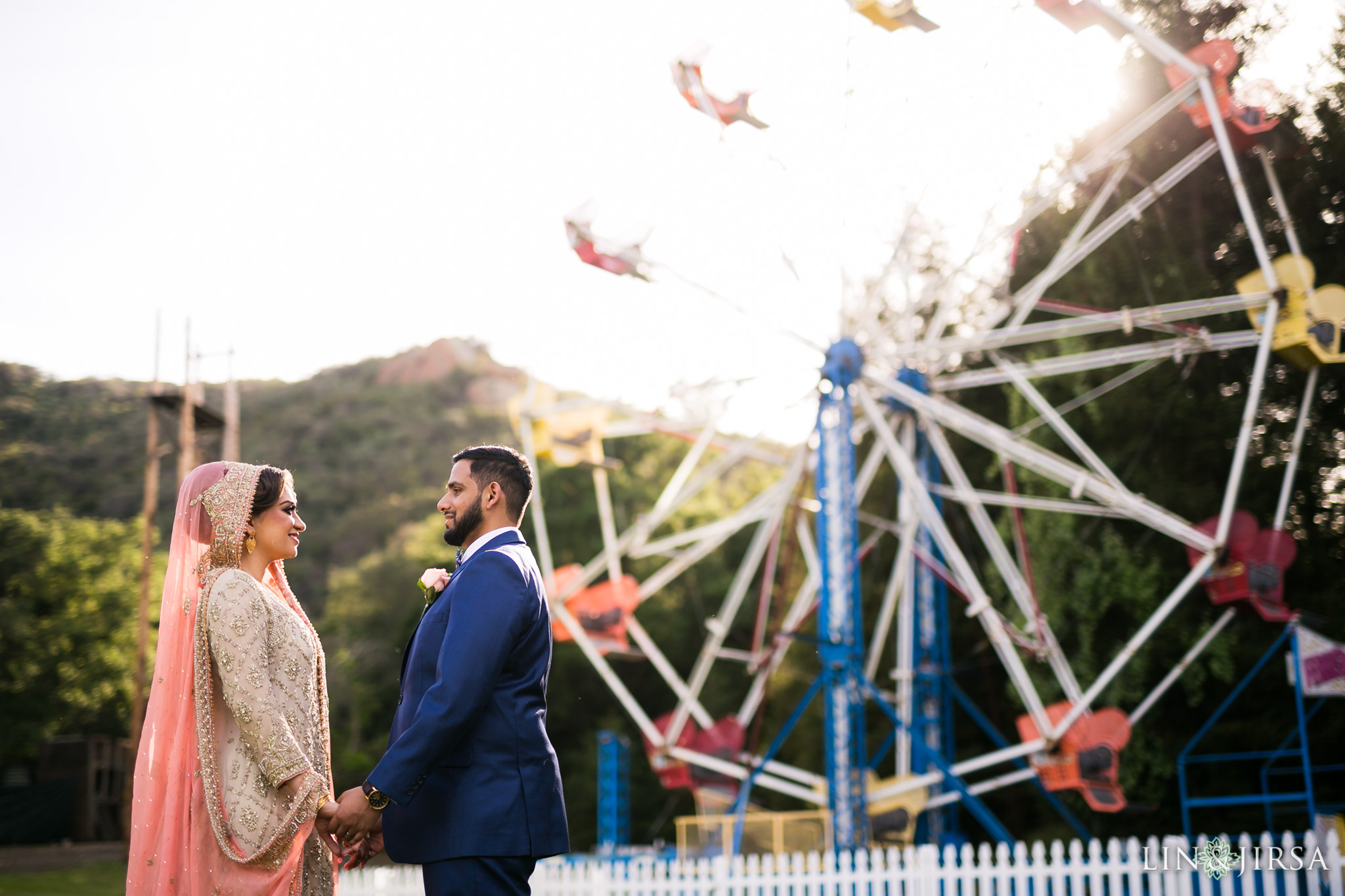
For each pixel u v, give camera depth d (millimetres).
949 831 15953
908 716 16172
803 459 18078
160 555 39281
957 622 19750
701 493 40250
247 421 90500
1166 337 16625
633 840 30578
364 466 80062
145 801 3156
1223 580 13273
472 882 2965
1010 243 16531
